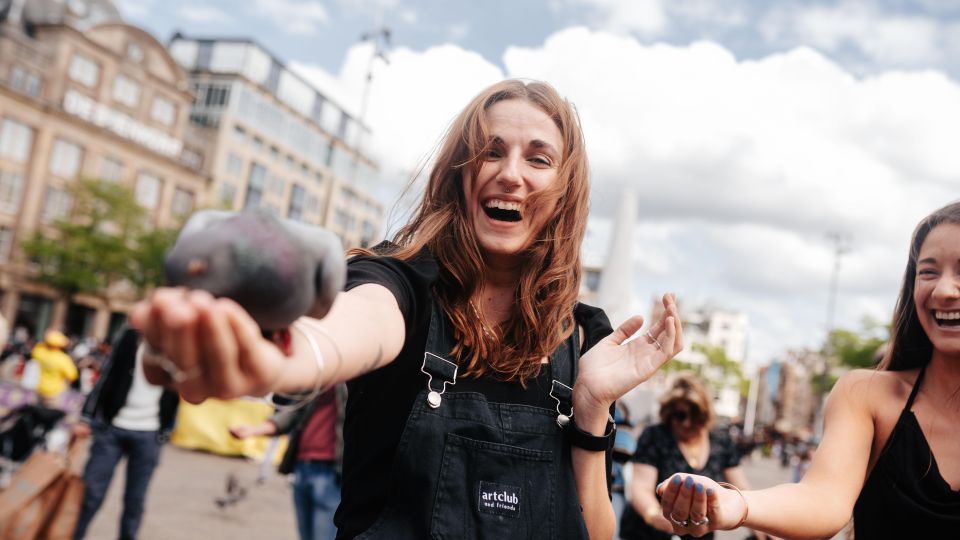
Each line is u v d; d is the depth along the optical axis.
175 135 53.12
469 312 1.61
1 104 41.81
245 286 0.82
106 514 7.04
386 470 1.52
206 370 0.77
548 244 1.73
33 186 43.97
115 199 42.59
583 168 1.80
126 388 5.17
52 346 9.98
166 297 0.73
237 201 57.75
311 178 64.81
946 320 1.80
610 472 1.73
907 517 1.82
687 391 4.14
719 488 1.54
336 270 0.89
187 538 6.52
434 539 1.45
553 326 1.67
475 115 1.74
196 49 60.47
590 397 1.63
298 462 4.67
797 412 119.31
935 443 1.84
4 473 6.66
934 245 1.84
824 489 1.75
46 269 42.88
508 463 1.52
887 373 1.96
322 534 4.56
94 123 46.88
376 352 1.14
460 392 1.55
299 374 0.92
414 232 1.77
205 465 11.48
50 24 45.25
